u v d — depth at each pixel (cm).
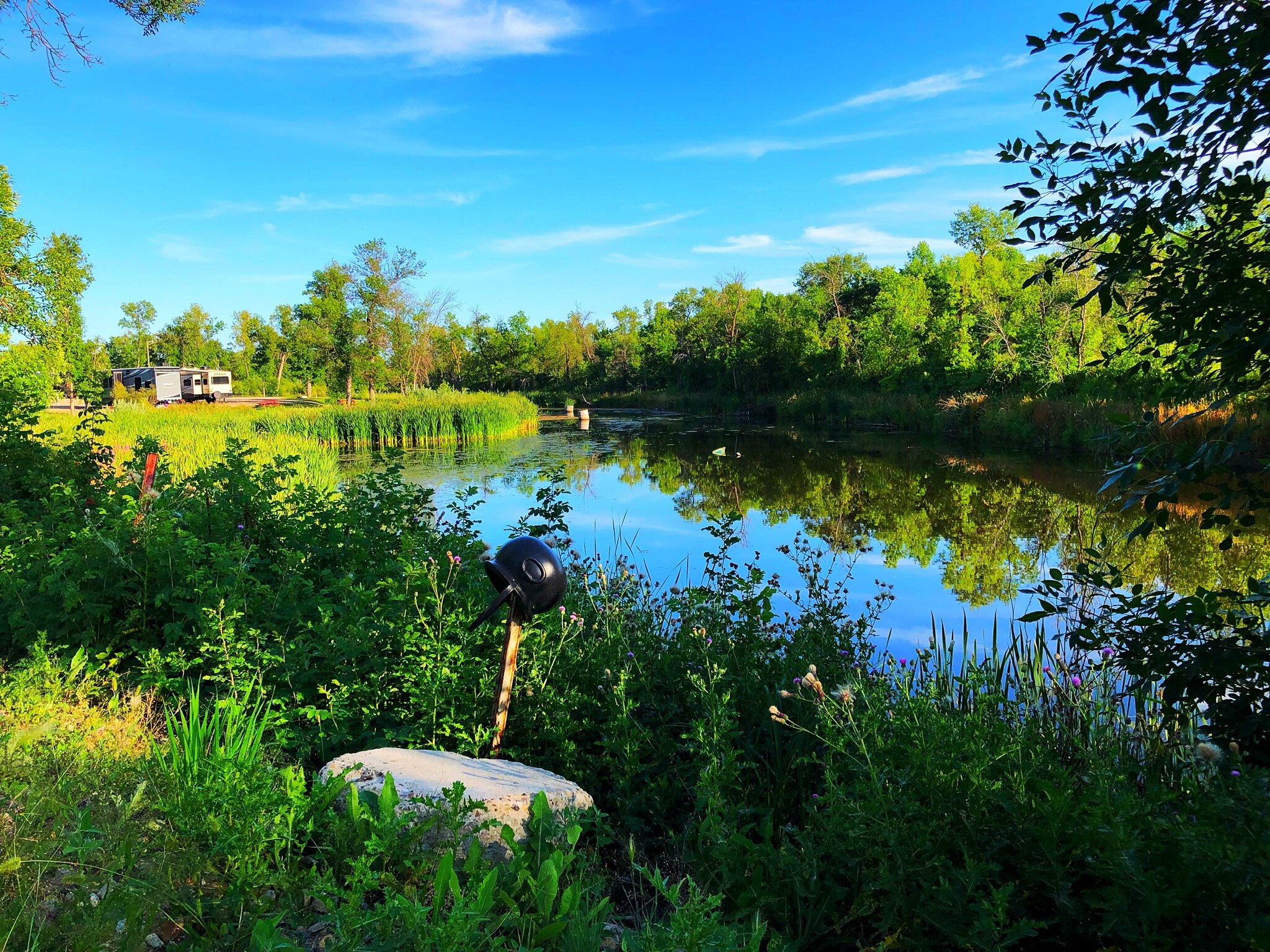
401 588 430
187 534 449
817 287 5481
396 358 4794
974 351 3322
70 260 2239
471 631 399
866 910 234
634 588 574
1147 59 260
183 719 325
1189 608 301
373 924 201
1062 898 216
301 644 394
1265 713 282
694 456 2445
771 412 4962
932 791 246
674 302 7288
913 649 643
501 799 270
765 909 249
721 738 318
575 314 8850
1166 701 303
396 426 3138
